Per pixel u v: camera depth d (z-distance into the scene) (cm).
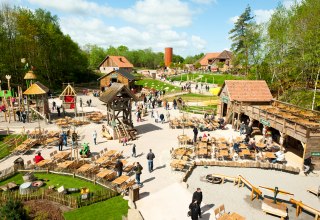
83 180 1997
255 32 5078
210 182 1948
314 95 3734
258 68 5044
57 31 7850
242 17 6888
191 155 2480
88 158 2392
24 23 6419
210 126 3328
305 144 2152
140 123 3700
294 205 1673
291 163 2320
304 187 1931
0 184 1961
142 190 1805
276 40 4572
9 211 1410
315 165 2233
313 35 3947
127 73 6538
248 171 2186
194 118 3712
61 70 7731
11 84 5959
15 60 6284
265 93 3541
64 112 4141
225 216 1405
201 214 1522
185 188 1812
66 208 1636
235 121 3406
